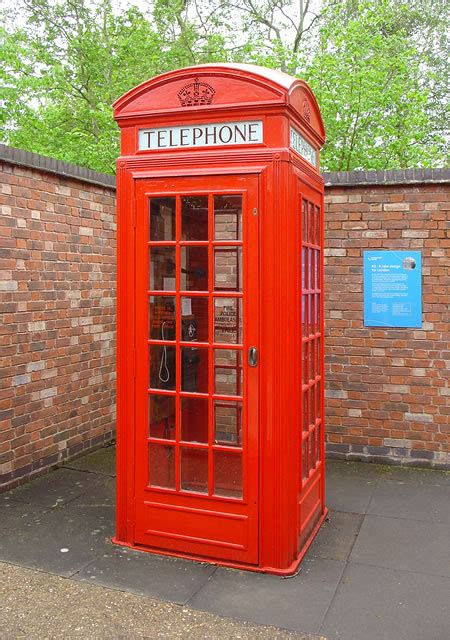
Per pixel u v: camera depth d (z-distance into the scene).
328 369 5.95
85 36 16.20
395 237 5.74
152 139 3.84
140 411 3.93
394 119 12.19
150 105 3.81
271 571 3.62
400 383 5.78
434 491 5.14
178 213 3.76
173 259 3.82
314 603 3.30
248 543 3.69
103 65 15.96
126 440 3.98
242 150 3.61
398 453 5.82
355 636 2.99
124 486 4.00
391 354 5.79
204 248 3.73
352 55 12.12
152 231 3.88
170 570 3.67
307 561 3.82
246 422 3.65
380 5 13.29
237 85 3.61
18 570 3.65
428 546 4.06
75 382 5.96
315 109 4.33
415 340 5.73
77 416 6.00
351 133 12.47
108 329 6.55
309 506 4.16
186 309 3.82
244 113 3.60
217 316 3.75
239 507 3.71
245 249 3.61
